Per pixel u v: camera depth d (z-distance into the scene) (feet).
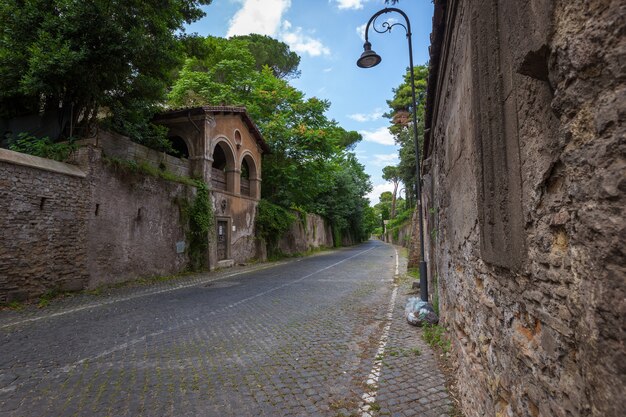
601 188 3.38
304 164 85.87
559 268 4.58
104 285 35.94
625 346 3.09
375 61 26.45
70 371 14.55
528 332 5.88
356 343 18.53
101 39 33.83
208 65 89.71
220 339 19.21
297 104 88.17
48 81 33.68
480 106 7.66
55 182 31.27
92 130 39.58
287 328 21.56
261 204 74.13
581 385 4.00
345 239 166.61
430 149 26.18
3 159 27.14
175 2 40.70
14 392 12.60
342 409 11.38
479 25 7.46
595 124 3.51
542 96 4.92
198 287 38.22
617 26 3.27
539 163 5.04
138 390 12.76
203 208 52.31
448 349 15.98
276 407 11.51
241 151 66.03
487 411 8.41
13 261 27.81
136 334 20.04
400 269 54.95
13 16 32.27
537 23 4.43
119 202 38.17
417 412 11.11
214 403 11.79
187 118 54.80
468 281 10.83
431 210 25.40
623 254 3.12
